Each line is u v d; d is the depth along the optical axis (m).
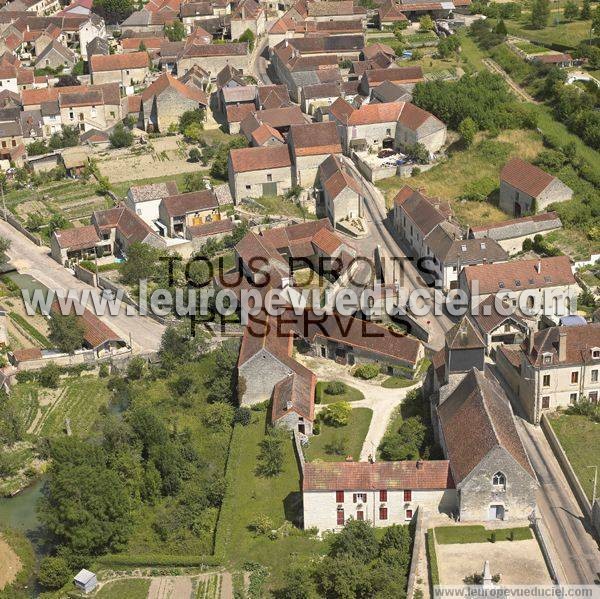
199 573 135.25
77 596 133.12
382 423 161.88
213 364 180.12
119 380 180.00
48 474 156.75
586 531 134.62
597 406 158.75
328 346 181.12
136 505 147.88
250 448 158.38
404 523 139.00
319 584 129.25
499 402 149.00
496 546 131.50
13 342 194.25
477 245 197.00
